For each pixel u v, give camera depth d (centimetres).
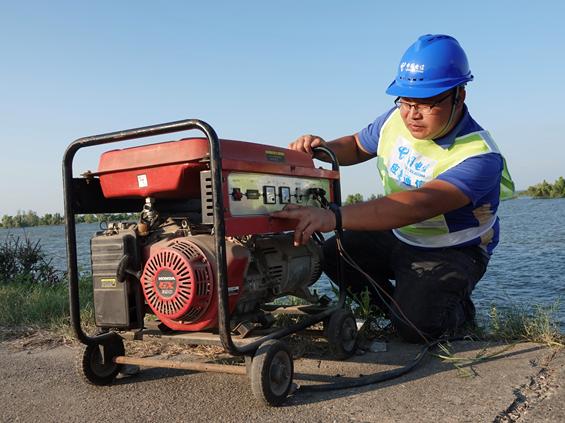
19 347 360
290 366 231
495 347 299
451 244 329
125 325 241
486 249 347
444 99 295
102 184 251
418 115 302
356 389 242
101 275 245
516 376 244
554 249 1688
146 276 232
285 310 307
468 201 284
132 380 271
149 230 246
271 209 255
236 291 234
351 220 260
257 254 267
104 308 246
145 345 337
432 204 274
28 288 757
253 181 243
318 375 265
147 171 235
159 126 227
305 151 337
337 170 331
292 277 290
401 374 258
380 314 381
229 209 226
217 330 245
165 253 226
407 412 210
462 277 319
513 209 6525
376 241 361
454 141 312
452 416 204
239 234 226
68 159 253
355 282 384
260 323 269
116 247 240
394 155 349
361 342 326
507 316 339
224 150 229
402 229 342
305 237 250
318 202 301
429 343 310
